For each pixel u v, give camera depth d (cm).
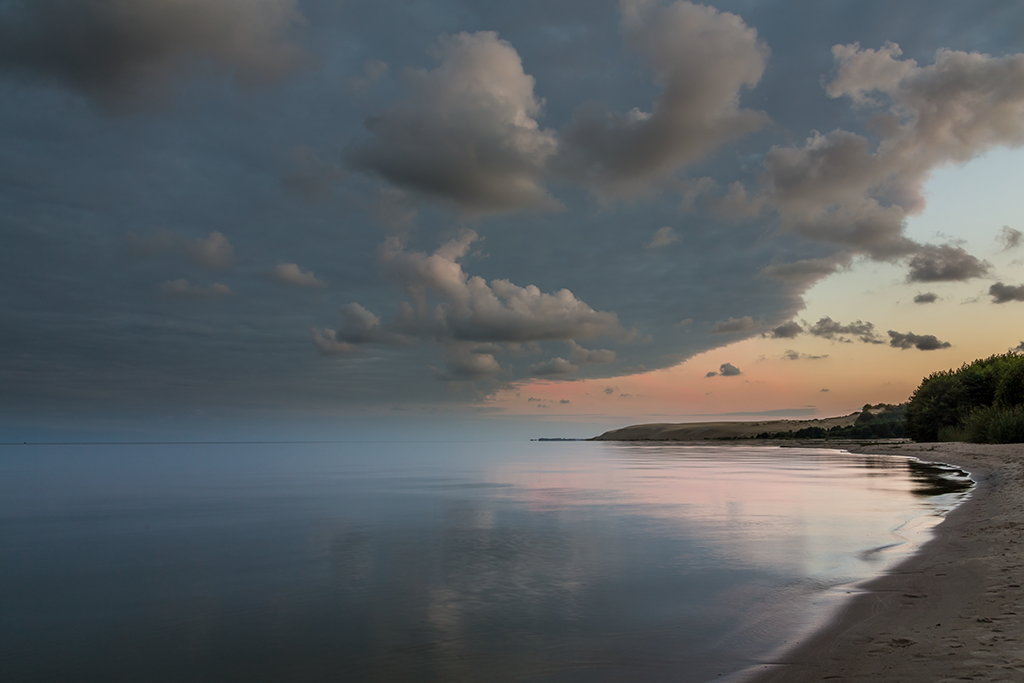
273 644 790
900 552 1232
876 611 820
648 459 6631
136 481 4147
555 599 960
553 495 2697
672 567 1164
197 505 2509
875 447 7650
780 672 632
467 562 1260
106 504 2606
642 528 1670
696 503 2241
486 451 12619
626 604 920
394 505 2386
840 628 761
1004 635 679
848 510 1947
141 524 1955
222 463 7312
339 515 2102
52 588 1118
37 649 793
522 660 705
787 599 913
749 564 1170
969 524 1498
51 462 8119
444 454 10569
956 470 3688
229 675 691
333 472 5012
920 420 7794
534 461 6881
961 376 7481
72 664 739
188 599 1021
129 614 940
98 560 1377
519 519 1912
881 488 2677
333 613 919
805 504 2131
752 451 8519
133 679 688
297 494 2959
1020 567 991
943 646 659
